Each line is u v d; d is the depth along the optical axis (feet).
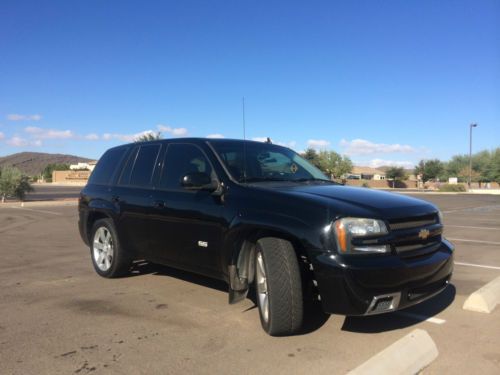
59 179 308.19
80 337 14.23
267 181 16.55
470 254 29.32
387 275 12.59
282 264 13.34
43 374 11.75
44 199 102.01
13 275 22.63
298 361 12.42
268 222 13.87
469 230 43.34
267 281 13.47
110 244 21.52
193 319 15.81
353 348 13.25
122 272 21.38
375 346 13.39
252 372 11.80
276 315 13.34
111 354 12.95
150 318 15.94
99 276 22.27
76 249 30.89
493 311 16.62
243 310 16.76
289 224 13.42
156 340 13.96
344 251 12.60
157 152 19.75
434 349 12.43
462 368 11.96
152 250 18.78
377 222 12.92
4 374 11.74
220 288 19.80
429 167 280.31
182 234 17.11
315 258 12.77
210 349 13.25
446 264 14.39
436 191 186.39
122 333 14.55
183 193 17.40
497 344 13.56
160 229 18.15
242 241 14.97
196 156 17.70
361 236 12.68
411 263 13.12
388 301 12.91
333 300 12.59
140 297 18.51
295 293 13.29
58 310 16.87
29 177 93.91
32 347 13.44
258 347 13.35
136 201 19.40
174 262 17.89
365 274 12.38
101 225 21.86
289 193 14.33
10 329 14.90
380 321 15.49
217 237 15.65
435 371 11.80
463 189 182.60
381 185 261.03
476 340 13.85
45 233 39.91
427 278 13.61
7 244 33.19
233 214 15.07
